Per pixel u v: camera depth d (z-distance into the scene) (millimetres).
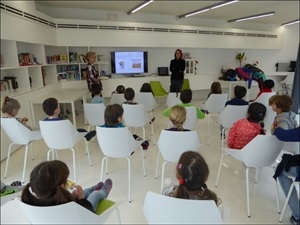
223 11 6293
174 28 6680
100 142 2346
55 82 5477
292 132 1740
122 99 4191
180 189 1169
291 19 7559
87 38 5777
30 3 4242
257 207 2195
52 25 5258
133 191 2494
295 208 1891
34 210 1117
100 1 5164
